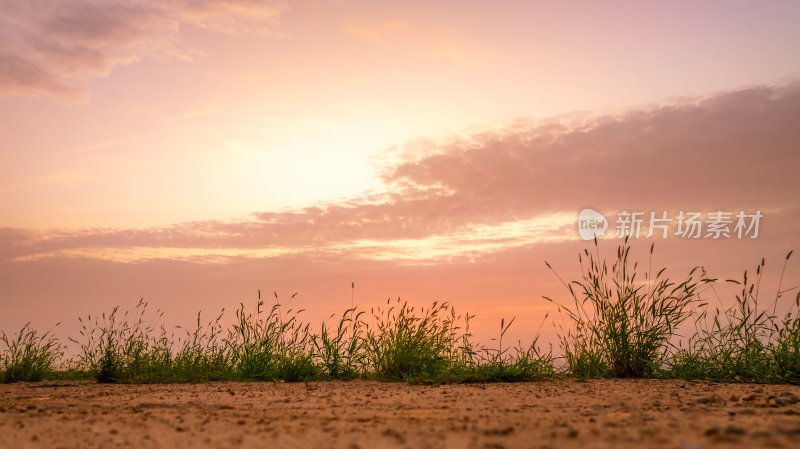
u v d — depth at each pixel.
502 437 2.80
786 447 2.39
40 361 7.87
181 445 2.76
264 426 3.26
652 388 5.15
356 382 6.64
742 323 6.11
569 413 3.68
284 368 7.19
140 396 5.24
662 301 6.41
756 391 4.78
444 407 4.09
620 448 2.42
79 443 2.84
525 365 6.39
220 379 7.16
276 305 7.65
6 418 3.66
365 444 2.69
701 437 2.61
